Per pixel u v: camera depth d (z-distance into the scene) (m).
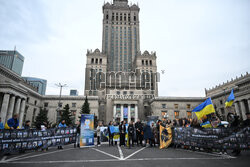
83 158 8.11
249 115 8.72
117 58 110.69
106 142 18.83
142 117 69.12
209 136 9.74
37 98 60.31
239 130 8.65
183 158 7.95
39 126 11.95
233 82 65.06
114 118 58.81
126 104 67.38
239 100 45.22
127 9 123.19
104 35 113.69
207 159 7.62
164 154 9.27
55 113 61.22
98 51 96.94
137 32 117.44
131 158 8.06
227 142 8.91
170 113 62.88
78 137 13.68
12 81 47.16
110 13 119.38
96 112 62.12
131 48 113.44
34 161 7.39
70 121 49.09
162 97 64.38
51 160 7.61
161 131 12.93
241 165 6.21
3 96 41.22
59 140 12.19
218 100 60.34
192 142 10.80
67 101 62.88
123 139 14.12
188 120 14.20
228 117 11.16
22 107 46.03
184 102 64.88
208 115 11.23
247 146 8.27
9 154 9.52
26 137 10.28
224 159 7.55
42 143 11.04
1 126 10.89
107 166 6.38
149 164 6.69
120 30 117.56
